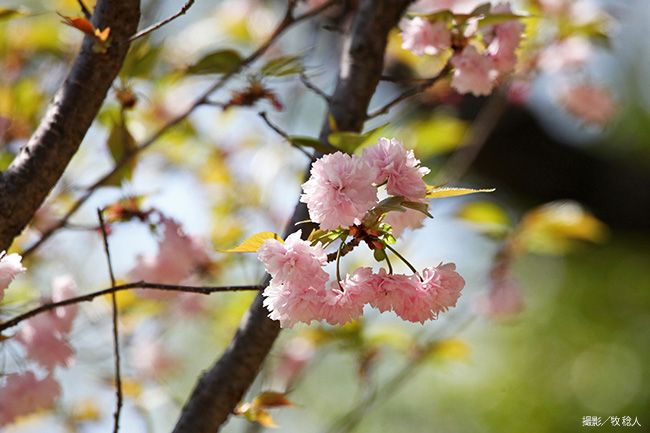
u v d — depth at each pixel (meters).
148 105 2.57
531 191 3.94
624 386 4.39
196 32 3.00
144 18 2.42
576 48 2.68
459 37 2.04
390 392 2.57
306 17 2.22
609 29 2.63
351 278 1.84
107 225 2.16
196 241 2.21
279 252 1.81
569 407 4.38
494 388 4.48
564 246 2.68
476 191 1.84
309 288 1.81
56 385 2.08
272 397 2.01
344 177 1.80
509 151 3.85
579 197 3.94
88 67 1.92
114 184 2.18
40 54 2.60
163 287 1.87
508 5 2.04
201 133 2.86
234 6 3.05
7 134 2.33
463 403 4.47
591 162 3.90
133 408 2.62
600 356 4.44
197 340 3.77
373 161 1.83
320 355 2.73
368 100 2.06
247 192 2.92
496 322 2.76
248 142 3.01
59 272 2.73
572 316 4.49
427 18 2.03
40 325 2.04
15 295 2.29
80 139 1.92
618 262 4.47
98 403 2.67
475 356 4.50
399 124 2.76
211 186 2.92
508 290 2.73
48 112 1.93
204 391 1.98
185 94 2.65
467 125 3.29
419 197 1.83
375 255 1.83
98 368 2.70
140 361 2.74
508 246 2.69
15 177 1.91
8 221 1.90
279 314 1.81
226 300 2.76
